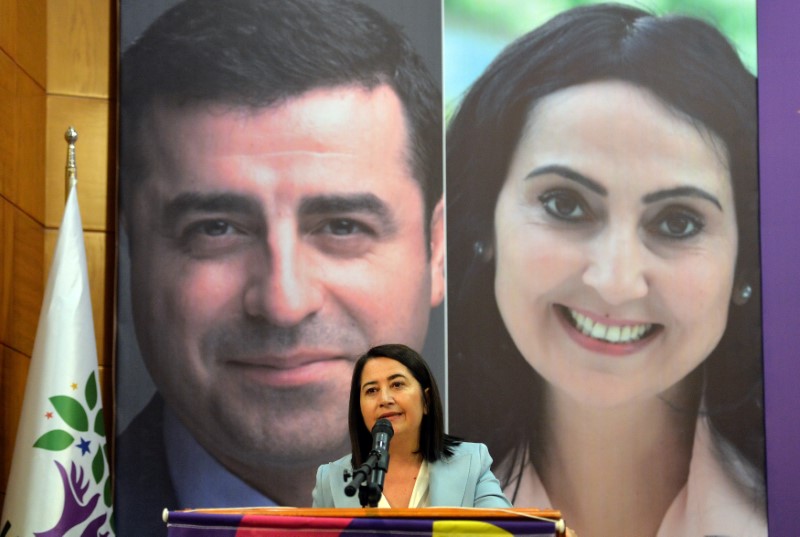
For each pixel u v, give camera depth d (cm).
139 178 1025
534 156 1043
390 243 1032
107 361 1013
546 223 1037
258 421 1008
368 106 1045
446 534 477
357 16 1056
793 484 1012
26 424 899
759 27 1059
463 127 1047
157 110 1034
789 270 1037
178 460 998
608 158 1043
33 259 1004
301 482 1004
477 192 1040
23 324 982
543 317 1029
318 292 1023
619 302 1029
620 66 1054
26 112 991
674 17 1053
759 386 1023
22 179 977
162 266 1017
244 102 1039
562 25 1058
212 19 1049
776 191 1044
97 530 900
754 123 1052
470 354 1024
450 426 1016
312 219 1031
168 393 1006
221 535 489
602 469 1014
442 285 1031
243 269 1022
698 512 1009
